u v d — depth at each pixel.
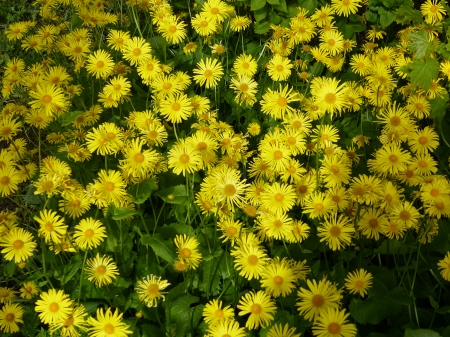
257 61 1.06
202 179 0.85
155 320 0.73
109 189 0.73
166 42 1.10
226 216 0.76
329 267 0.79
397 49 1.06
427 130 0.85
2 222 0.75
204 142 0.80
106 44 1.17
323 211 0.75
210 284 0.76
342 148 0.95
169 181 0.86
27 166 0.86
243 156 0.84
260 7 1.04
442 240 0.77
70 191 0.72
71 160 0.86
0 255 0.89
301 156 0.91
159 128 0.83
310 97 1.00
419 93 0.95
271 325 0.65
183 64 1.10
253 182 0.83
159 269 0.77
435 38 1.04
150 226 0.82
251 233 0.71
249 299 0.63
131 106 1.00
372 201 0.72
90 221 0.71
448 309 0.66
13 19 1.42
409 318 0.71
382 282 0.70
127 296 0.76
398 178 0.80
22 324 0.75
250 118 1.00
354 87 0.99
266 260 0.69
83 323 0.66
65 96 0.97
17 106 0.94
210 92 1.07
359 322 0.66
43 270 0.74
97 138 0.77
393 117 0.87
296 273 0.69
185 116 0.85
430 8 1.06
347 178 0.80
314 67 1.06
